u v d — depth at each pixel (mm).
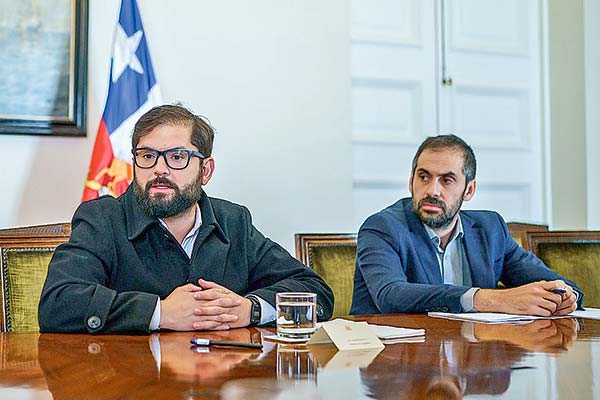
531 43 3908
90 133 2949
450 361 1166
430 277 2199
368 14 3574
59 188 2900
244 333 1528
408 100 3646
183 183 1785
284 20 3242
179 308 1570
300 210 3242
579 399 905
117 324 1520
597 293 2676
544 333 1519
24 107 2848
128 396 923
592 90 3682
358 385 981
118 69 2871
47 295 1602
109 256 1786
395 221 2223
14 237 2006
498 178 3828
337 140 3312
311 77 3279
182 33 3088
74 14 2908
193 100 3100
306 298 1404
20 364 1148
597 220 3674
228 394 930
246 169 3168
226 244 1899
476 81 3781
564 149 3791
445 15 3727
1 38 2828
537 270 2297
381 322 1711
